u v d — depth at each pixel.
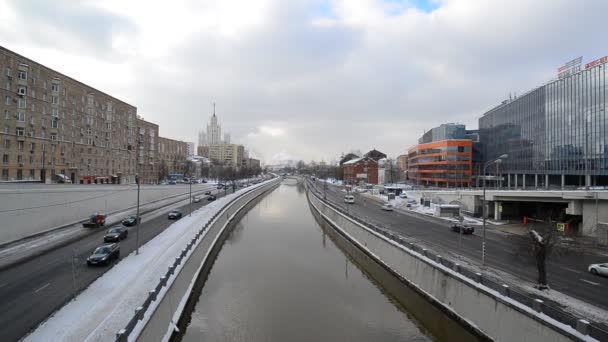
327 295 29.52
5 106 54.88
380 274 35.09
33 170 60.00
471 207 62.69
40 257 30.11
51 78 64.31
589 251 34.06
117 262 28.75
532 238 23.06
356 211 66.75
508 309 18.30
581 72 72.00
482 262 28.62
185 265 26.47
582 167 71.19
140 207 66.88
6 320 17.64
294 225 64.69
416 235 41.91
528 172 89.88
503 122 103.50
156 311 17.98
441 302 24.31
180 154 172.50
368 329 23.64
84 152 73.94
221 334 22.52
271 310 26.28
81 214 48.03
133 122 95.56
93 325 16.48
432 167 117.38
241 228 60.59
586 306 19.20
